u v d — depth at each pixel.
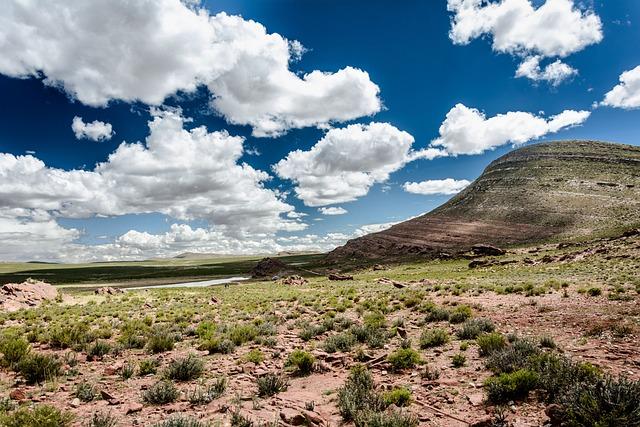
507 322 18.38
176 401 10.38
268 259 155.88
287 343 18.25
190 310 33.41
